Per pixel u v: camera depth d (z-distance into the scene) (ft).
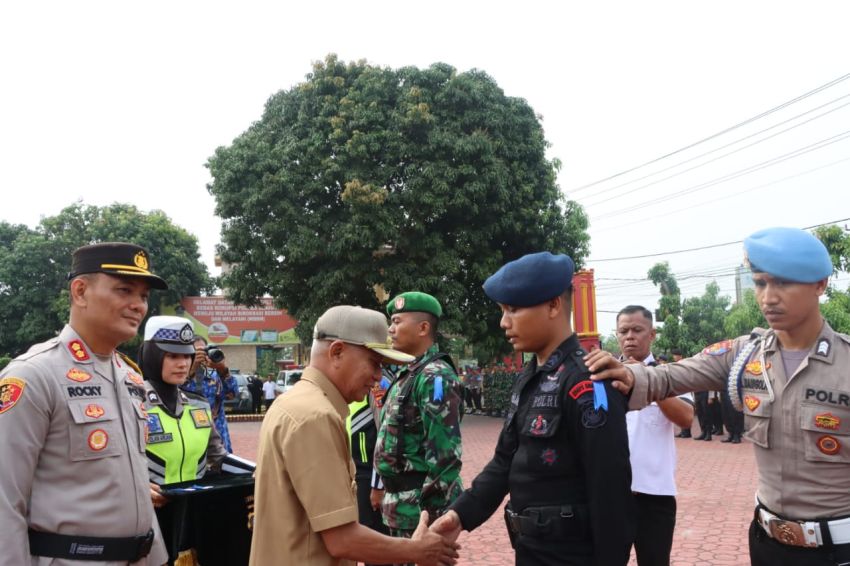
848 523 7.55
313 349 8.48
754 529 8.59
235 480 13.09
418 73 56.44
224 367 22.80
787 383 7.95
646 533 11.83
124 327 9.24
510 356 67.97
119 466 8.83
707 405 45.32
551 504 7.84
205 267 110.01
